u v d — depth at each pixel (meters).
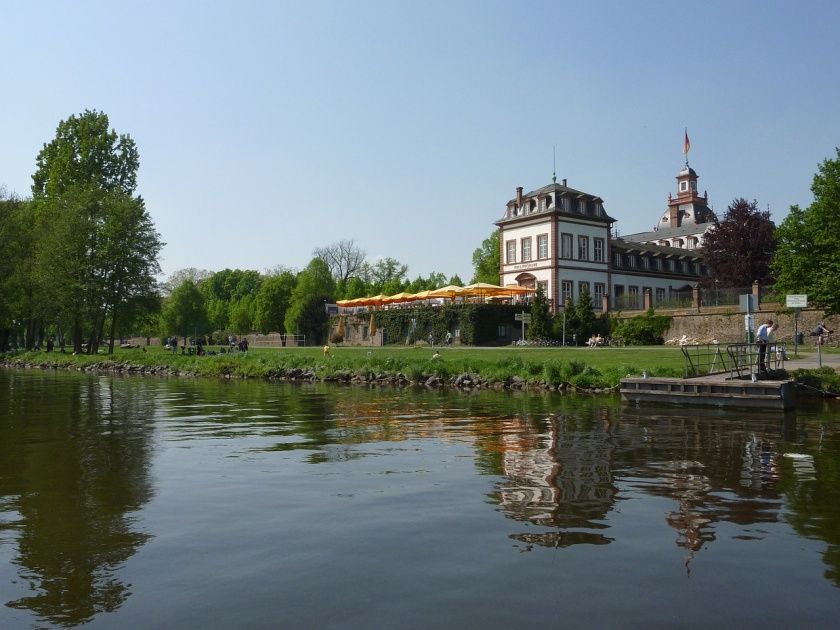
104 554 6.68
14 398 25.30
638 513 8.11
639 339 53.66
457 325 59.00
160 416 19.03
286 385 32.53
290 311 85.06
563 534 7.28
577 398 23.58
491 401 22.75
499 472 10.59
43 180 62.19
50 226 56.09
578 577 6.00
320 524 7.70
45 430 16.05
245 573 6.14
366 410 20.22
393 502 8.71
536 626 5.00
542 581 5.90
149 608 5.38
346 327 73.06
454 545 6.91
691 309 51.97
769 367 23.39
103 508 8.48
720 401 20.19
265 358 42.12
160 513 8.23
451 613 5.24
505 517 7.96
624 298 58.44
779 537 7.15
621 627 4.99
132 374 44.59
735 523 7.68
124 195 57.09
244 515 8.11
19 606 5.43
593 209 71.69
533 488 9.45
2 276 56.97
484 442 13.69
